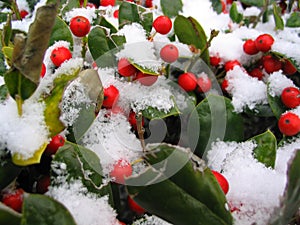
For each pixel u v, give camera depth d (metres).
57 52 0.17
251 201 0.15
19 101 0.13
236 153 0.17
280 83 0.20
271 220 0.13
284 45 0.21
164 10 0.24
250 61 0.22
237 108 0.19
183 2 0.26
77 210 0.13
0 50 0.18
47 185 0.15
